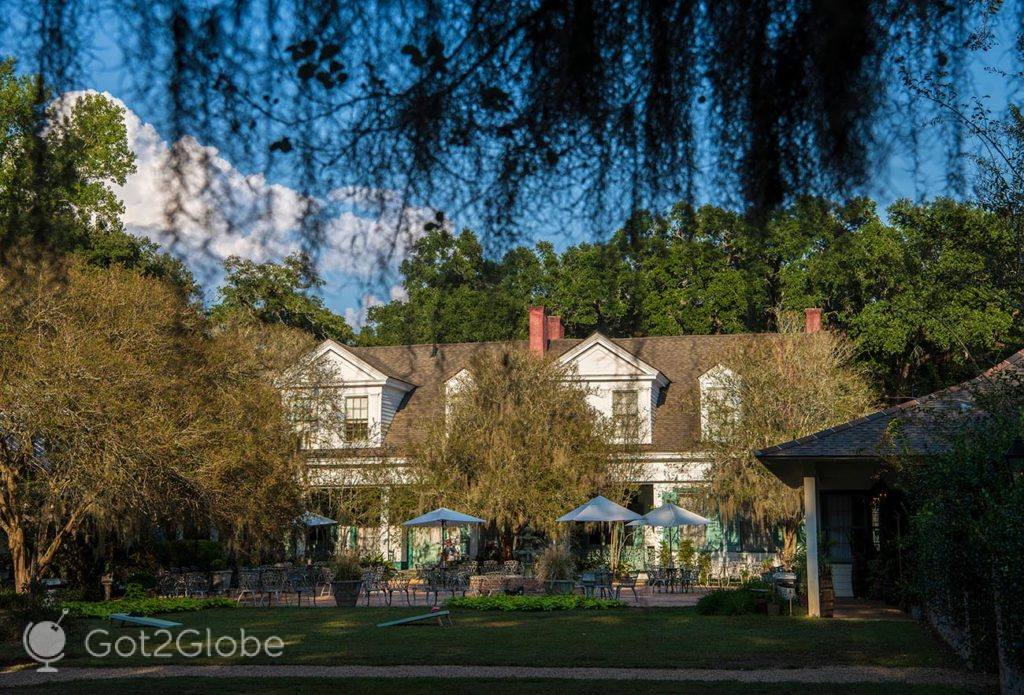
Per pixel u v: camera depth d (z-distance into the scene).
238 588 29.67
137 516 24.64
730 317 33.47
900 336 32.69
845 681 11.98
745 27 3.83
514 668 13.38
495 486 30.53
